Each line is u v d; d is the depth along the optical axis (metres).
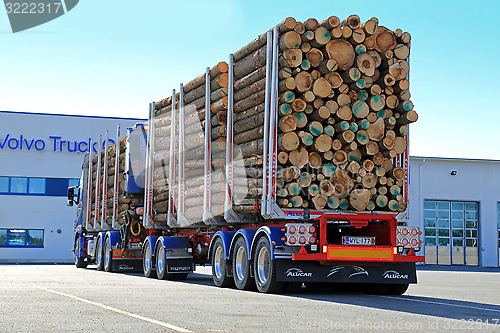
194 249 17.67
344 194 12.85
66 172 45.41
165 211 18.30
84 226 27.05
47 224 45.06
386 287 13.73
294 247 12.66
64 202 45.38
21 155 44.72
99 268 23.20
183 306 10.00
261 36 13.38
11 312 8.91
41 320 8.05
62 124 45.47
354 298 12.22
